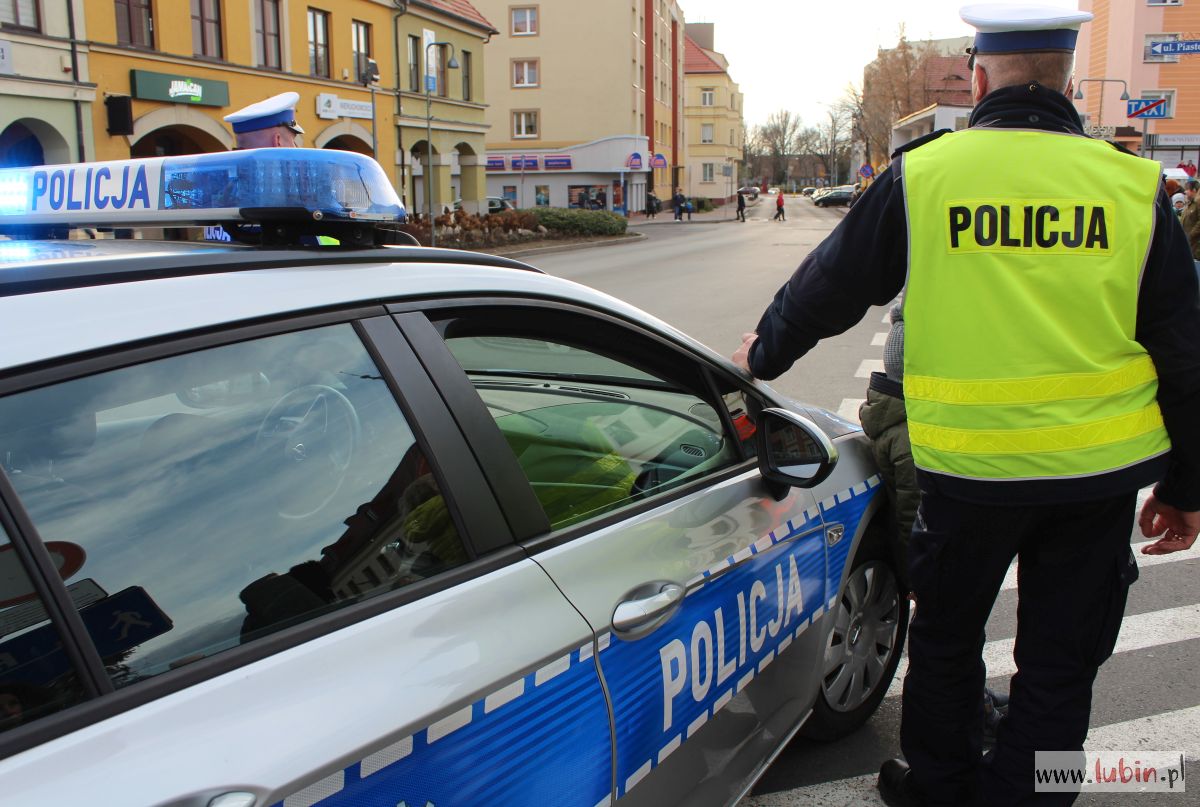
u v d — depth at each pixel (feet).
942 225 6.59
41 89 56.90
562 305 6.57
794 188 459.73
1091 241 6.35
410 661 4.62
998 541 6.84
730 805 6.97
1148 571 14.85
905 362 6.98
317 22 84.33
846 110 254.06
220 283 4.82
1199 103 124.47
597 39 166.09
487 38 117.50
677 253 90.22
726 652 6.89
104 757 3.68
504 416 7.05
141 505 4.33
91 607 4.01
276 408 4.84
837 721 9.55
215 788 3.77
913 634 7.81
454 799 4.59
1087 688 7.11
